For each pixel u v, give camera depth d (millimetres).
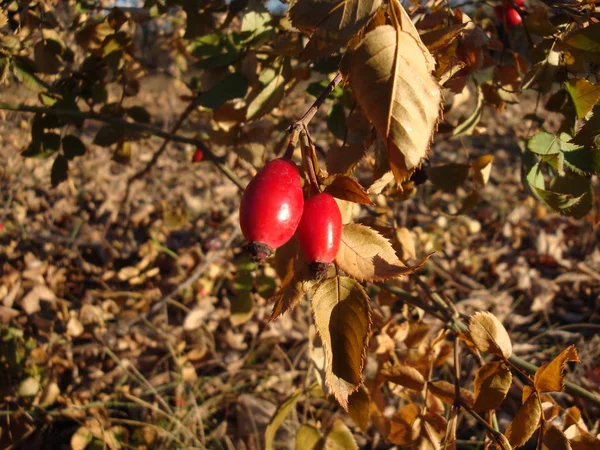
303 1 163
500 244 762
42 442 370
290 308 176
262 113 276
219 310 521
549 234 762
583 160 227
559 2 249
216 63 292
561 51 235
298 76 302
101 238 681
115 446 354
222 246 551
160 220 732
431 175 302
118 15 328
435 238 694
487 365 228
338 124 325
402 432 262
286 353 495
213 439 393
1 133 618
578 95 224
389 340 301
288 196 153
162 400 391
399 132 147
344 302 174
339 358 173
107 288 542
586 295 636
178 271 579
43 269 544
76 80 354
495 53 316
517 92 255
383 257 172
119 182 921
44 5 327
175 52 515
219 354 482
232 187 927
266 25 281
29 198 762
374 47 150
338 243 160
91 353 452
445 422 259
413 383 264
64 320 435
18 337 397
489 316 226
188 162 1062
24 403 369
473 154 1181
